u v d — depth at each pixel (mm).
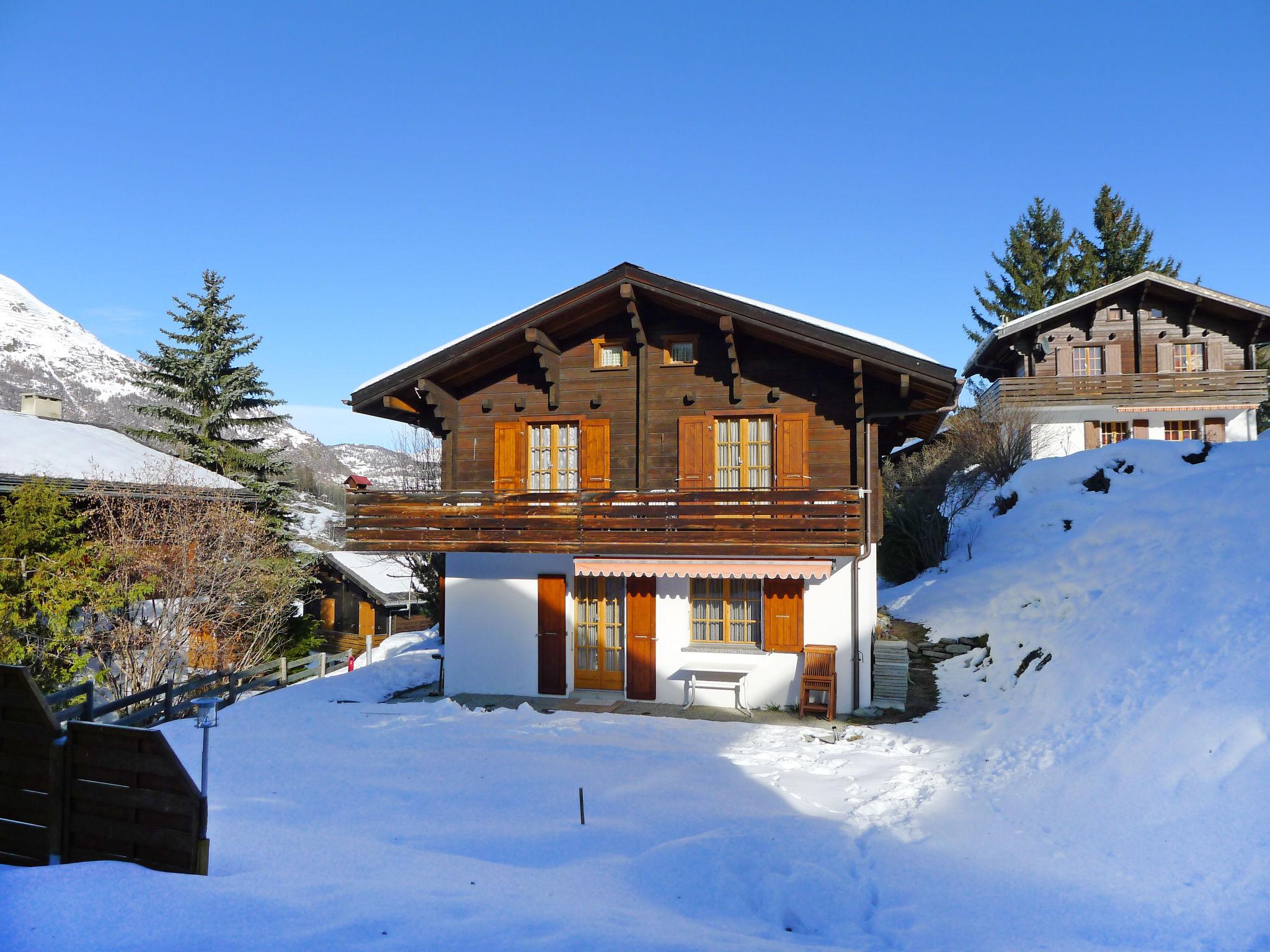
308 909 5129
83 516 19453
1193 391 32844
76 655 18172
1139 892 6469
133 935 4523
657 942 5090
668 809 8695
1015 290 50875
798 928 6320
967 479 28391
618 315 16328
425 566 27250
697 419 15586
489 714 13750
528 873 6547
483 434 16922
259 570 23859
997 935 6035
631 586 15250
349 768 10227
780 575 13688
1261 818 6691
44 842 6105
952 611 18375
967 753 11094
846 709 13992
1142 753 8633
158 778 5848
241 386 32594
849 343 13875
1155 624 11516
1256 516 12859
